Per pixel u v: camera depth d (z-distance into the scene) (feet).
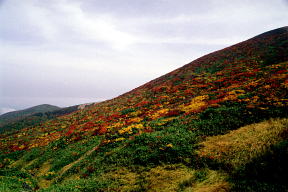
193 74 151.64
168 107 91.15
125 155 48.26
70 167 58.39
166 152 43.60
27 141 116.67
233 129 47.26
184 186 32.09
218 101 68.08
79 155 68.69
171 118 68.54
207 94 87.40
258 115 49.73
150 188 33.88
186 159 39.91
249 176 30.04
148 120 78.54
